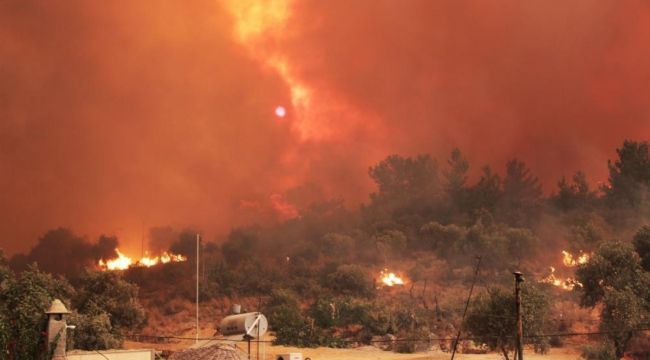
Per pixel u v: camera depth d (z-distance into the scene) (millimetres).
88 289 84875
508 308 58281
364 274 121625
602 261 73250
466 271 124875
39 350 30516
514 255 131000
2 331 29984
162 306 119188
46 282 59781
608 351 62656
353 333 97312
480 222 140375
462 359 70812
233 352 27938
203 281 126688
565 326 87750
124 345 79562
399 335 94688
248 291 127375
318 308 102188
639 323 64062
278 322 95000
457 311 102625
